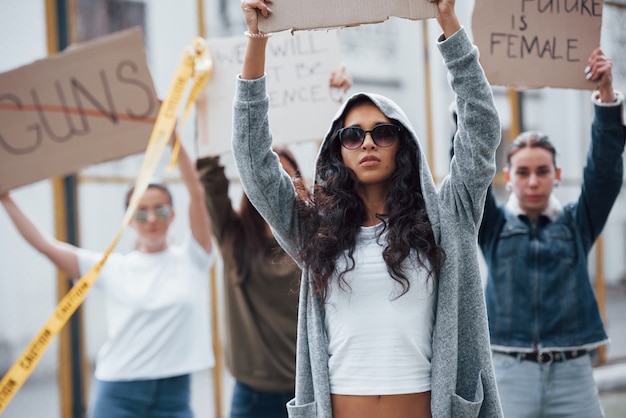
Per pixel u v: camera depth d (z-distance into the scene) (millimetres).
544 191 3328
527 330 3285
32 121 3500
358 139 2234
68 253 3740
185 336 3688
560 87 3059
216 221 3660
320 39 3441
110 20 4719
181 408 3688
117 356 3641
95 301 4629
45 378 4523
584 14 3059
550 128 6250
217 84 3521
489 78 3027
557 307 3273
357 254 2191
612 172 3129
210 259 3822
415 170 2266
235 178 5070
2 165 3490
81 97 3514
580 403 3256
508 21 3031
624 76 6367
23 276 4469
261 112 2236
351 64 5328
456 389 2201
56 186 4547
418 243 2146
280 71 3443
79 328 4570
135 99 3520
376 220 2283
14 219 3676
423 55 5594
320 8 2211
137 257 3779
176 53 4898
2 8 4418
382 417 2104
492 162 2189
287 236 2330
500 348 3322
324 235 2193
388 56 5480
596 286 6434
